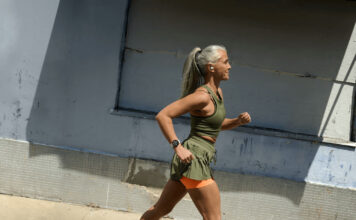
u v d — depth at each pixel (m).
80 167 4.02
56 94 3.91
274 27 3.67
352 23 3.60
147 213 3.03
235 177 3.91
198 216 4.03
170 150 3.92
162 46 3.79
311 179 3.87
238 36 3.71
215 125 2.70
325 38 3.65
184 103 2.52
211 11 3.68
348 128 3.81
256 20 3.67
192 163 2.64
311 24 3.63
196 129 2.71
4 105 3.96
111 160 3.97
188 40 3.75
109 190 4.05
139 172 3.99
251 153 3.86
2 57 3.87
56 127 3.97
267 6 3.63
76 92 3.88
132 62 3.85
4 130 4.00
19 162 4.05
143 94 3.90
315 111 3.80
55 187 4.09
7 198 4.07
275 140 3.82
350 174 3.81
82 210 4.02
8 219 3.72
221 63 2.63
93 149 3.98
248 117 2.89
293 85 3.77
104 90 3.85
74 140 3.98
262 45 3.71
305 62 3.71
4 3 3.78
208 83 2.69
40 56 3.85
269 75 3.77
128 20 3.77
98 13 3.72
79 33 3.78
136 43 3.81
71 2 3.73
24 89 3.92
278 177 3.88
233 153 3.88
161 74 3.85
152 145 3.93
